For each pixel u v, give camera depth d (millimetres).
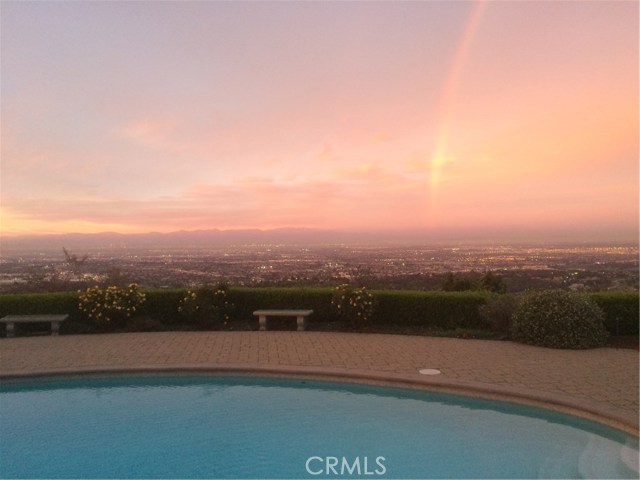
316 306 12695
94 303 12086
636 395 6422
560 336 9492
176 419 6484
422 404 6867
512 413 6430
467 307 11617
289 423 6273
